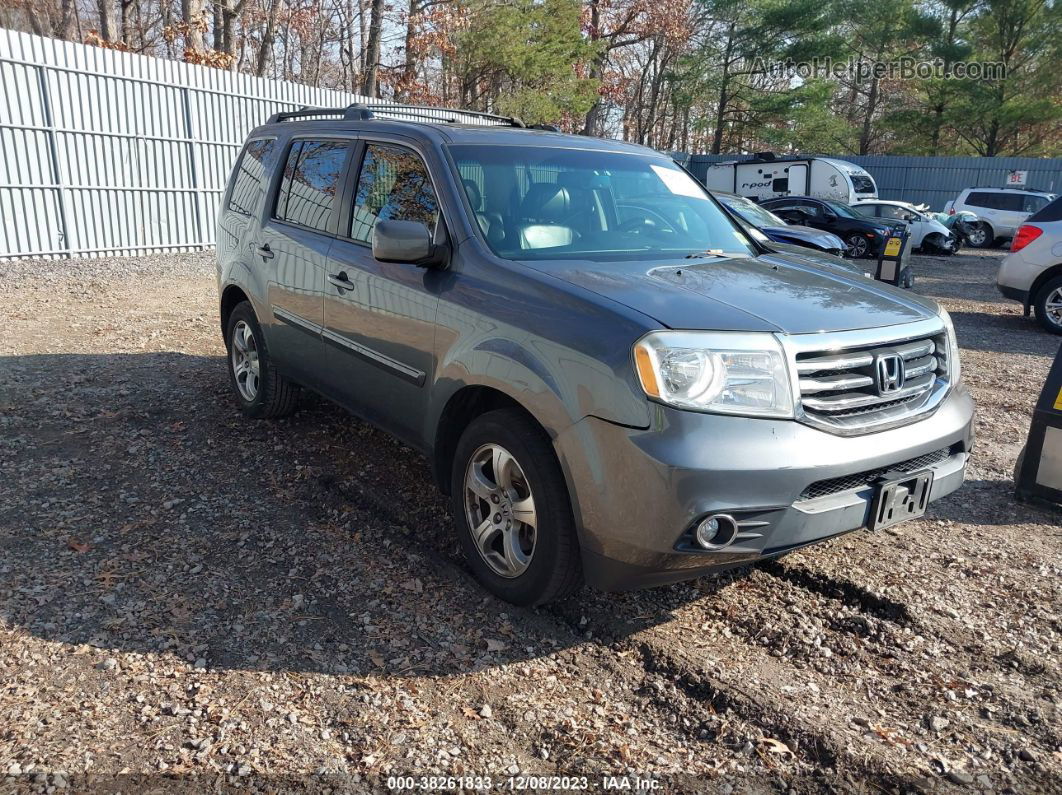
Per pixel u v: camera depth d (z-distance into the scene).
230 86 16.17
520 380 3.13
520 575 3.32
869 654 3.21
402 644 3.15
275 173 5.27
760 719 2.80
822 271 3.97
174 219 15.62
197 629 3.19
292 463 4.93
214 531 4.01
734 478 2.76
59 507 4.20
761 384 2.87
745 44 41.12
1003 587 3.73
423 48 27.48
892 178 34.25
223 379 6.66
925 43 39.72
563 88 29.02
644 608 3.48
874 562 3.91
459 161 3.95
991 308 12.88
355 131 4.63
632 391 2.81
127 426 5.45
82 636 3.10
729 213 4.82
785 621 3.41
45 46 13.14
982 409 6.81
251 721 2.68
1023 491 4.73
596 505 2.89
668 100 47.03
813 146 42.72
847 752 2.65
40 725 2.62
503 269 3.45
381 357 4.03
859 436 3.03
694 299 3.14
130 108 14.53
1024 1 36.53
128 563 3.67
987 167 32.84
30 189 13.23
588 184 4.24
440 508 4.36
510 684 2.95
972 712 2.88
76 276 11.90
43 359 7.07
